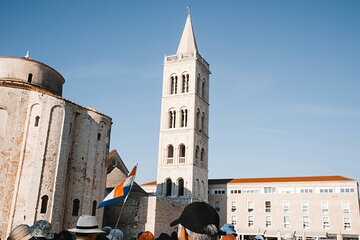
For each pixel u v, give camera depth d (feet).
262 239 58.18
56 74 189.06
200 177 265.34
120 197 50.62
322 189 292.81
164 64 289.53
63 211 160.66
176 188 253.44
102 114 186.29
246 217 306.96
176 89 282.77
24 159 152.05
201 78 290.56
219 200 319.06
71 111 170.09
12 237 22.70
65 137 163.73
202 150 278.26
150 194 317.63
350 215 279.69
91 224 25.98
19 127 155.84
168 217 202.80
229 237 28.58
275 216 298.76
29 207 146.10
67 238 32.07
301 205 294.87
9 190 148.05
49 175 153.99
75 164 169.27
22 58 175.11
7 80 160.04
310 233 282.77
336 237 276.62
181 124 271.28
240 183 317.01
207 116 293.23
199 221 16.28
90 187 173.27
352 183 286.05
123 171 241.76
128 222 194.49
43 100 160.15
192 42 295.69
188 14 310.45
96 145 180.55
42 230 31.48
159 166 263.70
